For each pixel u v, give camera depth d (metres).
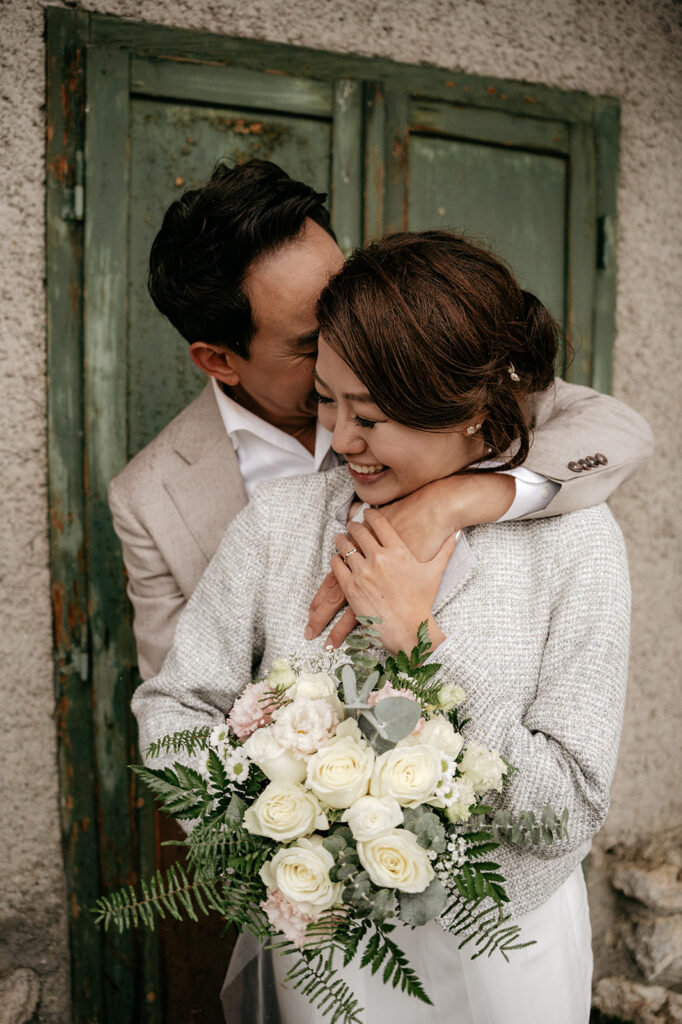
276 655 1.29
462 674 1.16
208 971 2.11
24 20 1.88
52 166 1.91
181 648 1.35
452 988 1.24
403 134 2.12
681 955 2.32
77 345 1.97
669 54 2.36
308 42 2.06
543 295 2.29
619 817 2.49
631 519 2.43
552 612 1.22
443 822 1.02
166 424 2.05
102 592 2.03
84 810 2.08
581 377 2.32
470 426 1.19
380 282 1.09
